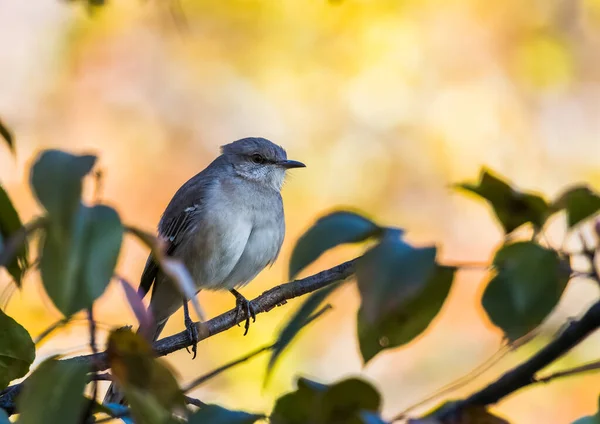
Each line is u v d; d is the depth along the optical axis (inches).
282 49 583.2
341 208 144.0
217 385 409.1
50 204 106.1
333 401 132.6
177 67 584.7
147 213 541.3
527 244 133.6
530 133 569.6
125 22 589.0
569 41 589.0
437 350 450.3
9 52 587.5
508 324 132.2
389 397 441.4
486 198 150.1
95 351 123.2
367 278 122.3
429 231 531.8
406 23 581.0
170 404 127.4
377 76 571.8
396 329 140.1
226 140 572.4
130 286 121.9
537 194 144.6
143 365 126.6
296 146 562.6
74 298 108.4
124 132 570.6
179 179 559.2
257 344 416.2
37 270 117.9
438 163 554.9
